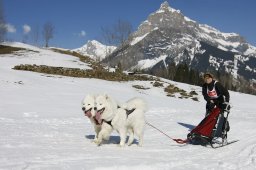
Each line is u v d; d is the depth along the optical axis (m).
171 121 14.60
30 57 40.53
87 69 35.22
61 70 32.47
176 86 34.09
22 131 9.91
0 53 42.19
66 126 11.74
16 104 16.55
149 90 30.09
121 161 6.91
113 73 34.97
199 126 9.20
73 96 20.72
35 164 6.26
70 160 6.79
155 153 8.08
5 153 7.03
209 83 10.03
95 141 8.85
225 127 9.53
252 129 12.48
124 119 8.52
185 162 7.26
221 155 8.20
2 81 23.20
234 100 31.06
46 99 18.86
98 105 8.17
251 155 8.16
